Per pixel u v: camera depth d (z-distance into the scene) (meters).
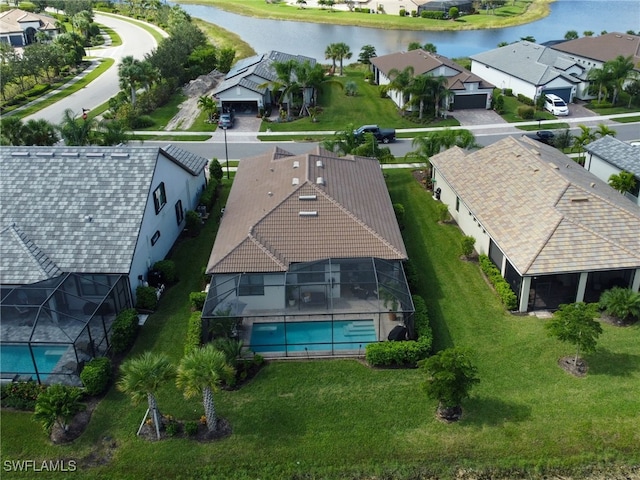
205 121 71.44
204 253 41.09
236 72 80.38
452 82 75.50
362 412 27.06
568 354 30.34
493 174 42.78
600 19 160.12
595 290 34.81
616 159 47.25
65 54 96.25
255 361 29.73
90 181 36.59
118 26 140.38
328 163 43.62
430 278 37.94
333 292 32.16
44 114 74.94
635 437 25.42
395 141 64.94
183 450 25.22
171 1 199.88
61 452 25.23
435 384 25.50
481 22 150.50
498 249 37.28
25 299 30.58
